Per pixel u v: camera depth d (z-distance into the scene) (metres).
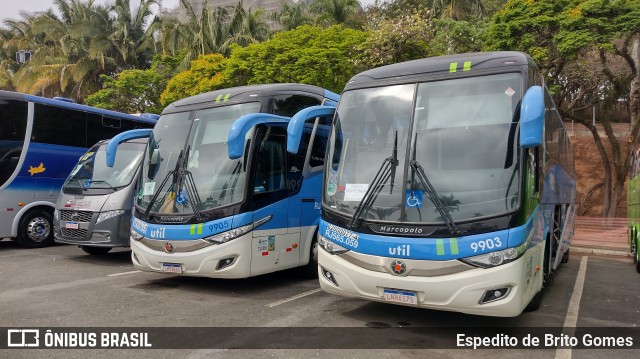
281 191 7.93
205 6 32.00
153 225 7.48
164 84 31.14
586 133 28.94
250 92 8.30
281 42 20.47
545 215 6.59
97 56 36.34
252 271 7.26
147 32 37.59
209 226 7.11
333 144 6.20
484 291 4.95
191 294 7.41
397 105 5.88
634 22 14.68
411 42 18.83
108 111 13.99
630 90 21.44
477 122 5.46
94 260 10.33
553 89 17.45
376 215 5.47
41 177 12.12
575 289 8.43
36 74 36.31
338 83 20.06
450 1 26.48
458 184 5.24
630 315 6.67
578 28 15.23
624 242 15.13
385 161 5.62
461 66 5.84
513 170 5.17
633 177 12.03
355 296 5.61
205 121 8.02
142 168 8.18
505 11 16.70
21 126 11.84
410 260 5.18
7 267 9.42
